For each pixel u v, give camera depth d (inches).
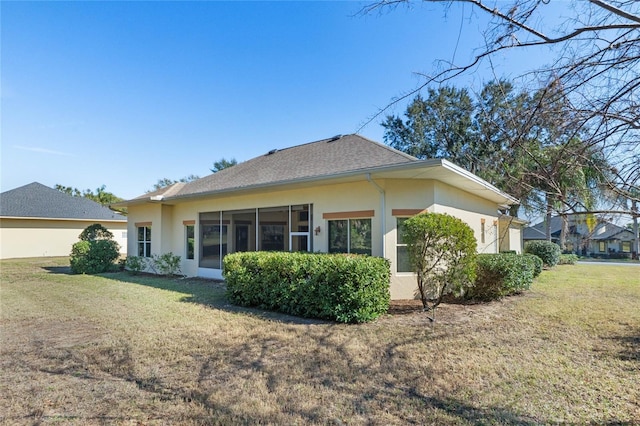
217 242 522.3
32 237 1020.5
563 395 148.5
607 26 91.5
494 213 589.9
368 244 363.3
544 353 199.0
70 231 1095.6
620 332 241.1
